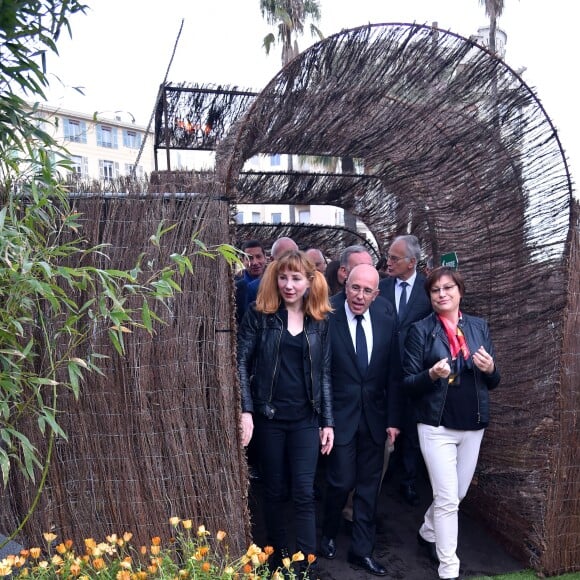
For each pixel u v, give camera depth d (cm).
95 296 262
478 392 301
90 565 231
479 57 315
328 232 798
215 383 281
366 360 314
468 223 409
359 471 323
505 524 353
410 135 402
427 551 347
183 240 278
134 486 275
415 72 323
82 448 271
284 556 304
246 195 643
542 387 328
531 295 340
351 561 329
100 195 271
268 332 290
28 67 220
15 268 188
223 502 282
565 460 317
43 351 264
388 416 322
